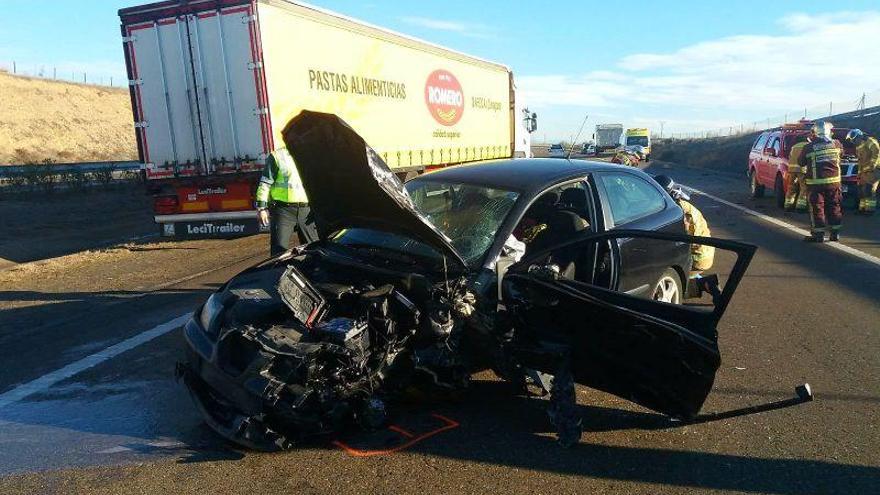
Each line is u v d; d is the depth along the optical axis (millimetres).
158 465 3438
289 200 6820
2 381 4730
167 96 9945
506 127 19844
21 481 3293
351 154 3662
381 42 12555
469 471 3342
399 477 3281
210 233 10320
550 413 3643
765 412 4043
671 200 5773
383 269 3918
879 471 3312
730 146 41594
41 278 8523
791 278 7594
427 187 4891
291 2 10055
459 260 3846
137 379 4719
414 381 3832
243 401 3365
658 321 3395
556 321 3691
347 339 3381
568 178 4766
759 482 3229
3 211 15234
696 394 3541
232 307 3768
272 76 9672
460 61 16156
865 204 13086
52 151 45438
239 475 3320
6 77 55375
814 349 5172
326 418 3451
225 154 9859
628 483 3229
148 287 7793
